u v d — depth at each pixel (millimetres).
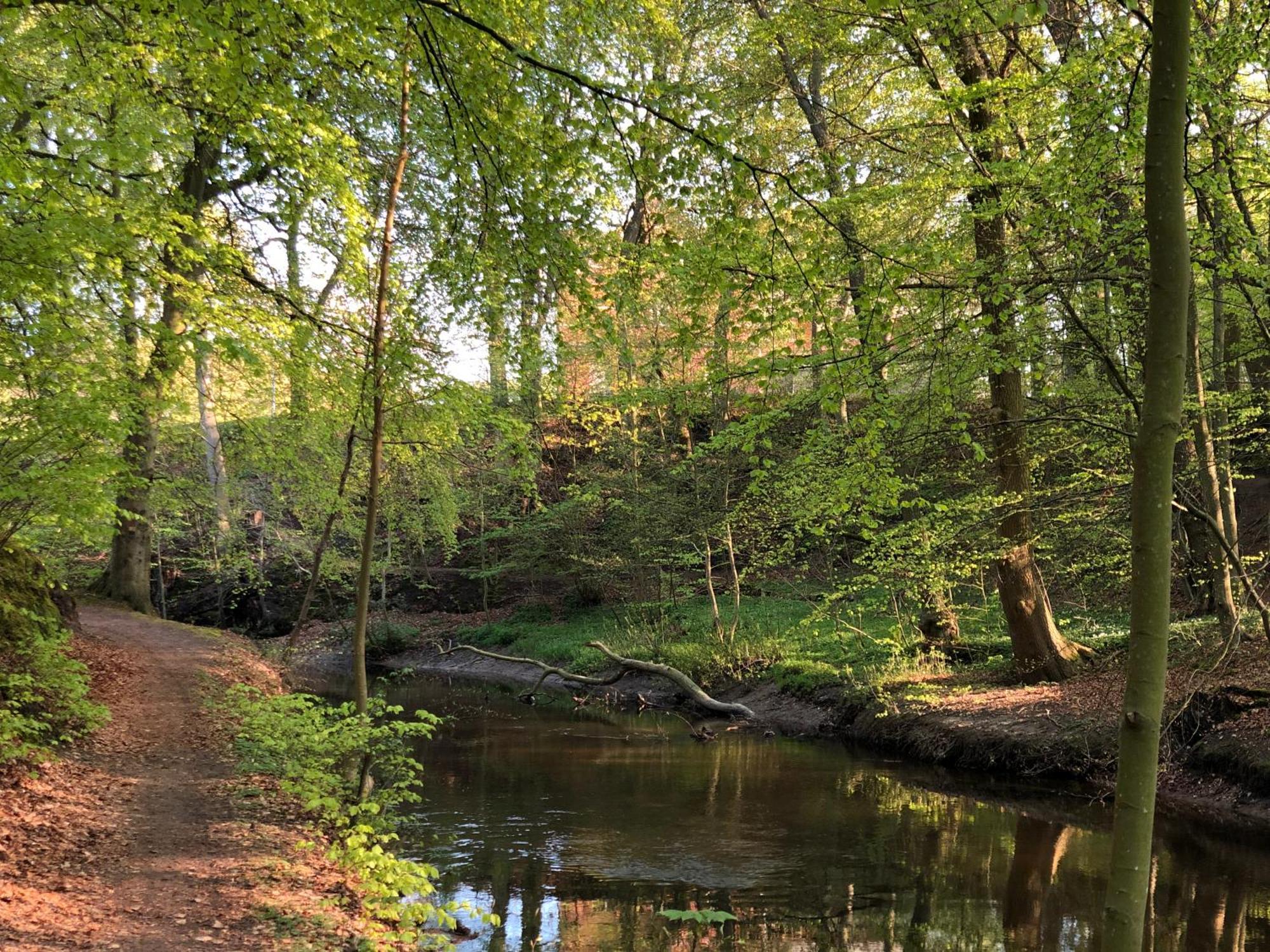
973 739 11727
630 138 4879
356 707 8227
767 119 14344
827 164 5574
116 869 5629
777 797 10391
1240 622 10156
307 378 8781
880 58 12203
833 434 9023
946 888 7215
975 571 12773
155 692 11695
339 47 6133
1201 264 7930
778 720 15812
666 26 8453
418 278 8727
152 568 28562
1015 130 9070
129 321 8070
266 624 28516
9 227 6438
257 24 5555
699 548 21188
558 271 6051
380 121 9781
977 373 8914
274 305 9094
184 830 6590
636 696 18703
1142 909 2117
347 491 14609
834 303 7277
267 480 19906
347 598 29469
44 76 9672
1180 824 8570
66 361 7555
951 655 15539
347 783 7871
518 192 5660
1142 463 2281
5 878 5094
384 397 8453
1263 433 12586
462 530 30922
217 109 7973
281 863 6145
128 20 7535
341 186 7824
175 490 17938
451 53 5184
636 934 6305
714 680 18391
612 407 10234
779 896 7078
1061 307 8422
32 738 7691
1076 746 10664
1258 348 9352
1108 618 15180
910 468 10172
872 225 10641
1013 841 8469
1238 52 6621
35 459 7566
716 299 7715
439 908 6695
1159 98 2307
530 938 6219
